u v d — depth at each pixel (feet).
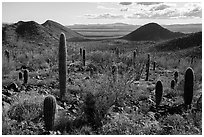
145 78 55.72
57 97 34.42
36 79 46.96
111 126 25.79
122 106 31.89
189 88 32.48
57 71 58.44
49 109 23.40
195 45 151.23
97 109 26.86
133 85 41.63
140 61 82.07
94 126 25.91
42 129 23.86
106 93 28.99
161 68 78.07
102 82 32.45
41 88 40.55
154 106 33.27
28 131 23.20
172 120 28.14
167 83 47.75
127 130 24.99
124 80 34.35
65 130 24.41
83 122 26.35
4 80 41.24
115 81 33.30
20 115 26.13
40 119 26.16
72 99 33.60
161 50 157.69
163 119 28.94
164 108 32.48
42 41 204.64
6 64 55.77
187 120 28.19
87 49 140.46
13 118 26.03
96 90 28.78
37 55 82.53
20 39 193.98
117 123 26.32
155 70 71.15
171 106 33.14
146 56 94.53
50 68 62.59
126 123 26.18
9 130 22.99
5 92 34.09
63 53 33.94
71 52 111.55
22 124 24.52
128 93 35.29
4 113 25.59
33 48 157.89
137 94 37.09
